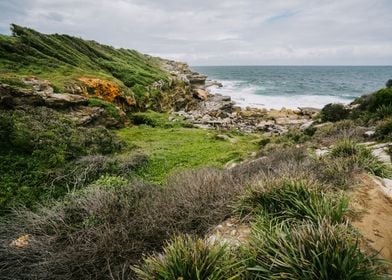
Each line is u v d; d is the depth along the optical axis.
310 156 6.99
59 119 12.65
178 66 90.69
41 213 5.34
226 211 4.35
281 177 4.55
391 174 5.58
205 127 22.47
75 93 17.97
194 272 2.58
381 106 13.95
